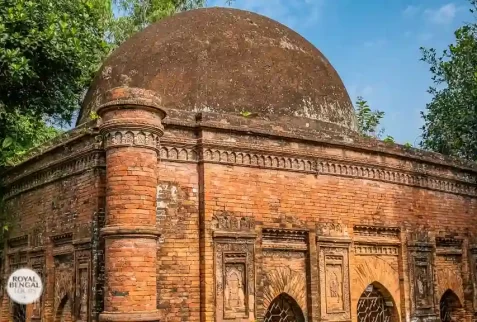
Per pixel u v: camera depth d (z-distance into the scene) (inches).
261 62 399.5
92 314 299.3
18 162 413.4
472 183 486.0
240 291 327.0
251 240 335.3
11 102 471.5
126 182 287.4
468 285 471.5
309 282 357.1
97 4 545.3
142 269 282.0
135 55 405.4
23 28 430.6
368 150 398.0
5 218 433.4
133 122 289.3
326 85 429.7
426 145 692.7
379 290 407.5
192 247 317.7
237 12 439.8
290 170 358.6
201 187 323.6
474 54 640.4
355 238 387.2
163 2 777.6
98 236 307.6
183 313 309.0
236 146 335.0
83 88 517.0
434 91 692.1
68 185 346.6
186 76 377.7
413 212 430.0
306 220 361.1
